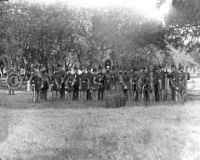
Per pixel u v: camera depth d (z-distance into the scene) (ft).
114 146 13.10
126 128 15.48
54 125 15.96
